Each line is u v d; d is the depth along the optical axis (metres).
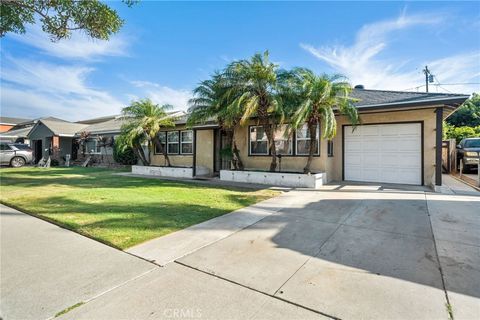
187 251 3.82
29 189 9.20
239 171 11.57
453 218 5.28
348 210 6.08
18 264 3.39
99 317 2.35
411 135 9.84
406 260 3.47
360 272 3.16
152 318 2.34
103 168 18.83
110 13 7.82
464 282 2.89
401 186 9.34
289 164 11.58
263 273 3.16
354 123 9.40
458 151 12.71
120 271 3.21
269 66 9.77
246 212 6.02
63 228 4.84
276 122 10.62
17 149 20.08
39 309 2.46
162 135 17.00
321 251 3.81
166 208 6.34
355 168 10.98
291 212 6.00
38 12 7.33
